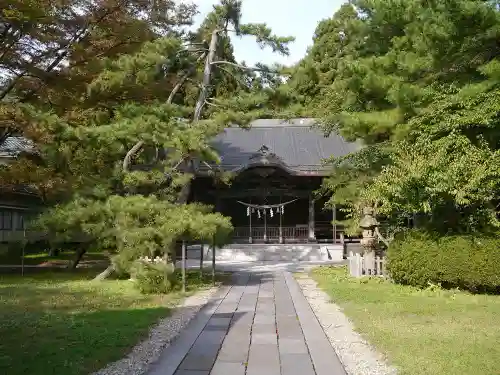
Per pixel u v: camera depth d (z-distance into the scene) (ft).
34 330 25.50
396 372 18.57
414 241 40.78
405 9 41.75
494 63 37.01
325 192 73.87
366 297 35.88
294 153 91.04
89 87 44.06
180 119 48.11
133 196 42.01
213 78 58.59
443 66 41.81
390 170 40.63
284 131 101.45
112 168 49.83
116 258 40.70
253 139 98.94
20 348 21.79
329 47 91.50
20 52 37.96
